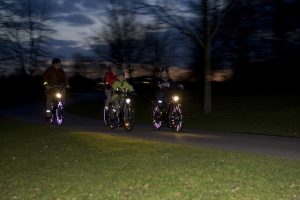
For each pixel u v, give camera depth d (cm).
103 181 868
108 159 1111
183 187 800
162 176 892
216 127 1975
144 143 1359
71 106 3706
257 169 934
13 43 4409
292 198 721
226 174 891
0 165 1103
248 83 4412
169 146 1288
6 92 4969
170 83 1772
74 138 1502
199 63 4747
